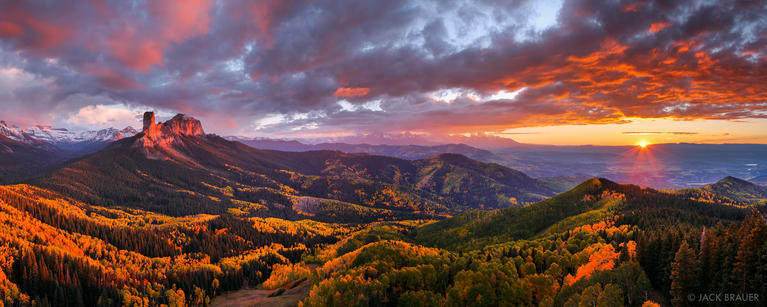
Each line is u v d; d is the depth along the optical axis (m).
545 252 159.75
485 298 125.44
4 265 147.12
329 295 134.38
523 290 125.12
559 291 124.00
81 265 167.12
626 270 111.94
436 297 130.75
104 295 146.62
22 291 138.38
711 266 94.94
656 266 110.56
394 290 137.25
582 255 146.25
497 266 143.12
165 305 153.62
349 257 197.12
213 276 195.62
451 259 180.25
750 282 84.69
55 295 136.88
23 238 194.00
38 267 150.75
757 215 95.81
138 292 160.00
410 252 184.12
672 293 96.69
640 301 100.81
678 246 107.62
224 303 169.75
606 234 184.62
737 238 97.62
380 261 164.00
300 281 188.62
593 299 102.69
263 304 153.88
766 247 85.06
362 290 134.00
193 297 169.50
